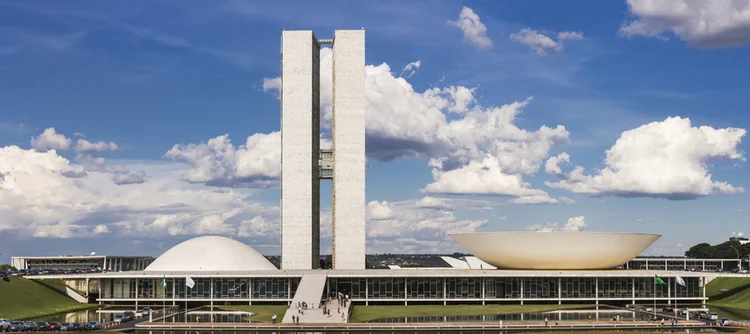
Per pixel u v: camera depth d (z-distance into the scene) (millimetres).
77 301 113938
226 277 113250
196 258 125562
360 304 113688
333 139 146875
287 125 142250
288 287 113250
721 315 99812
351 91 143000
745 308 110750
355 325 85312
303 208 139875
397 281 114250
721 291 128250
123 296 114000
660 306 111750
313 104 144625
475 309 104688
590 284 115188
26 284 111125
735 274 120750
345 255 139125
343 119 142375
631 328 83875
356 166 141250
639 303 115812
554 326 84250
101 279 114500
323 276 112750
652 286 116500
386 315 96062
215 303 113125
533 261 121125
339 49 144000
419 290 114188
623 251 120438
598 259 120188
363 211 140125
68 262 180500
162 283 105875
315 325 85562
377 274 113688
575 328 83875
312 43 144750
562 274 113938
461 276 113375
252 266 127438
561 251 118750
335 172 141500
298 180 140625
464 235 125875
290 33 144125
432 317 93812
